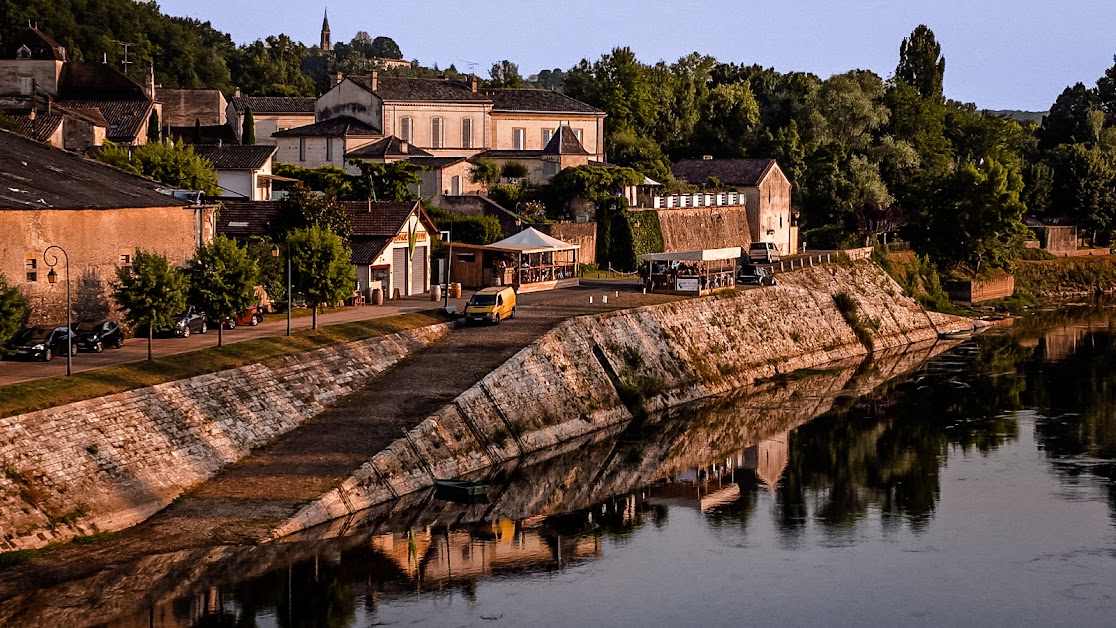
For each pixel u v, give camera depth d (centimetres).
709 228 16075
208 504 6712
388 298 11569
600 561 6631
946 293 17025
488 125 16662
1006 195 17462
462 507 7369
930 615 5988
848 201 18225
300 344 8838
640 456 8744
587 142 17612
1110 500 7719
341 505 6912
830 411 10238
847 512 7519
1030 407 10319
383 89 16100
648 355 10706
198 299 8456
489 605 5972
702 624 5862
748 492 7919
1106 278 19625
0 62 17138
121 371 7388
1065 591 6278
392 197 14175
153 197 9544
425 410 8169
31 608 5506
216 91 19738
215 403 7525
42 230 8244
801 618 5944
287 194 12719
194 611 5659
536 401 9081
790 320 12862
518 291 12319
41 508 6103
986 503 7681
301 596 5897
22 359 7794
